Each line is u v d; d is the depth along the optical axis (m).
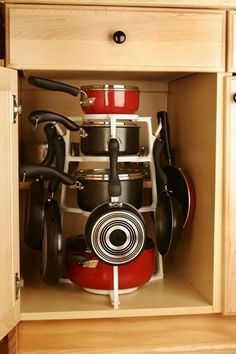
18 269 1.39
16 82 1.35
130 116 1.53
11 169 1.32
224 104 1.42
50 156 1.55
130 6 1.36
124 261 1.42
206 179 1.51
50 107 1.88
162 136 1.69
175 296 1.54
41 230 1.53
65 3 1.34
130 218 1.41
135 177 1.55
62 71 1.48
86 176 1.53
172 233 1.55
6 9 1.33
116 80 1.88
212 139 1.45
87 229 1.42
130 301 1.49
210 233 1.48
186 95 1.70
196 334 1.51
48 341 1.46
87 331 1.47
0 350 1.46
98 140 1.53
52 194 1.59
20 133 1.82
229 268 1.45
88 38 1.35
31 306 1.45
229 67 1.41
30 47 1.34
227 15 1.40
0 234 1.27
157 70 1.39
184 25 1.39
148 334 1.49
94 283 1.52
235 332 1.52
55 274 1.51
